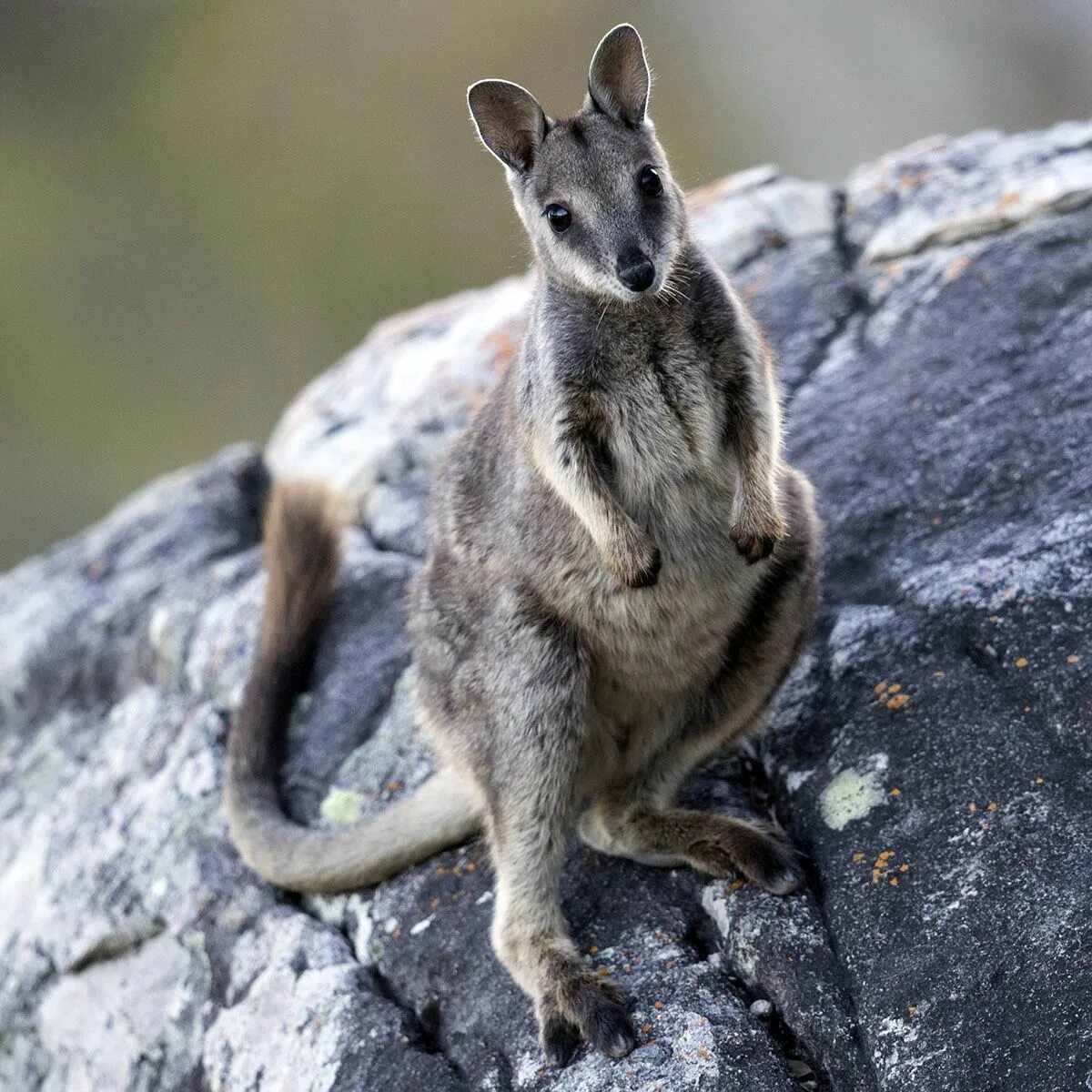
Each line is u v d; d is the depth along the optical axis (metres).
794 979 11.48
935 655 13.39
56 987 15.59
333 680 16.58
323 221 55.91
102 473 53.12
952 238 18.95
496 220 55.00
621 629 13.21
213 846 15.40
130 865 15.76
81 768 17.70
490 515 13.77
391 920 13.70
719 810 13.62
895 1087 10.54
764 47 59.59
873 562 15.08
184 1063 14.19
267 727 15.61
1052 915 10.92
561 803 12.89
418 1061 12.26
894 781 12.55
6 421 53.22
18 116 59.28
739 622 13.45
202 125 58.50
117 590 20.11
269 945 14.16
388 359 22.38
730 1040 11.16
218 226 56.34
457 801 13.91
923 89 57.19
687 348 12.98
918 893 11.59
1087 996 10.34
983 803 11.96
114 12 61.38
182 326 55.38
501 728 13.09
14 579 21.50
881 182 20.72
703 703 13.67
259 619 17.81
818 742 13.44
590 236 12.88
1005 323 17.00
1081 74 55.62
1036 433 15.25
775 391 13.29
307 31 59.50
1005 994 10.66
